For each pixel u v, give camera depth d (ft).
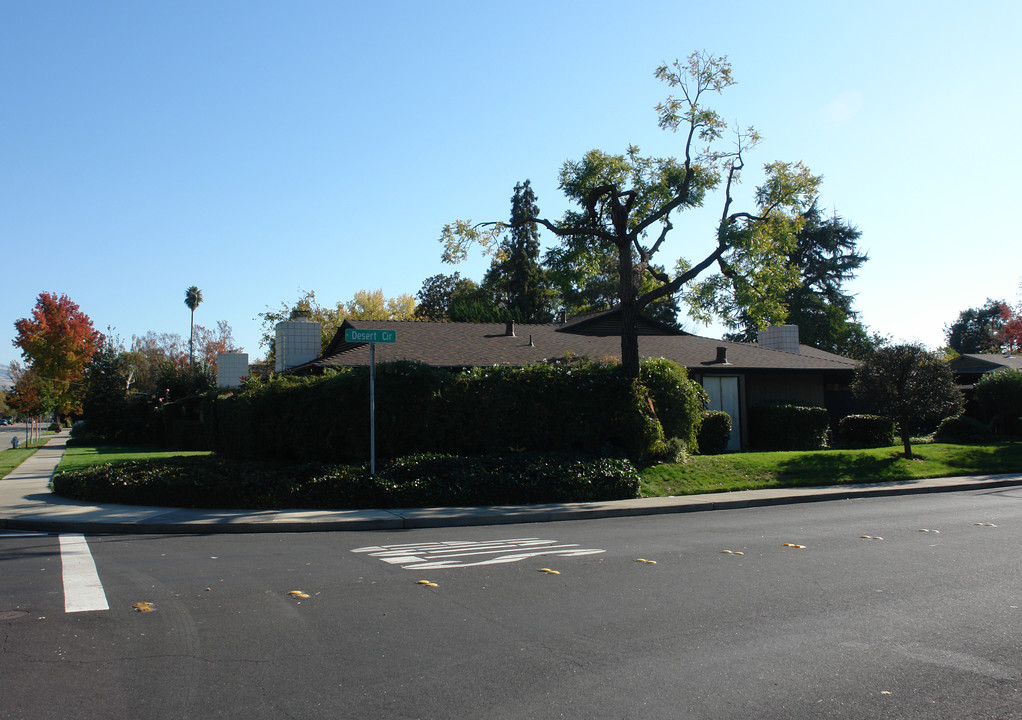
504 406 55.77
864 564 28.55
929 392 67.92
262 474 46.11
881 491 54.90
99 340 178.70
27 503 46.11
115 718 14.37
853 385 72.59
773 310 61.72
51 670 16.96
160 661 17.56
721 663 17.42
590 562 29.22
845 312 176.65
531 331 92.48
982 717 14.57
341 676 16.60
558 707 14.90
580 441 57.88
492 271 193.57
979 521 40.40
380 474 47.32
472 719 14.34
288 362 88.33
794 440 78.28
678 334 98.84
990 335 215.92
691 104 62.44
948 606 22.31
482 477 47.70
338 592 24.25
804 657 17.83
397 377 54.49
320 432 53.67
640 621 20.81
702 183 65.72
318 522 39.52
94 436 133.08
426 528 40.24
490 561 29.53
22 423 393.09
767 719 14.38
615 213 62.59
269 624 20.57
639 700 15.26
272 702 15.15
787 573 26.94
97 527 38.81
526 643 18.88
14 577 26.50
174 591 24.35
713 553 31.14
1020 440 86.43
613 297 186.50
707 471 58.03
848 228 184.96
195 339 221.05
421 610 22.00
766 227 60.59
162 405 128.26
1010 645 18.71
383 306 186.91
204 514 41.78
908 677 16.56
